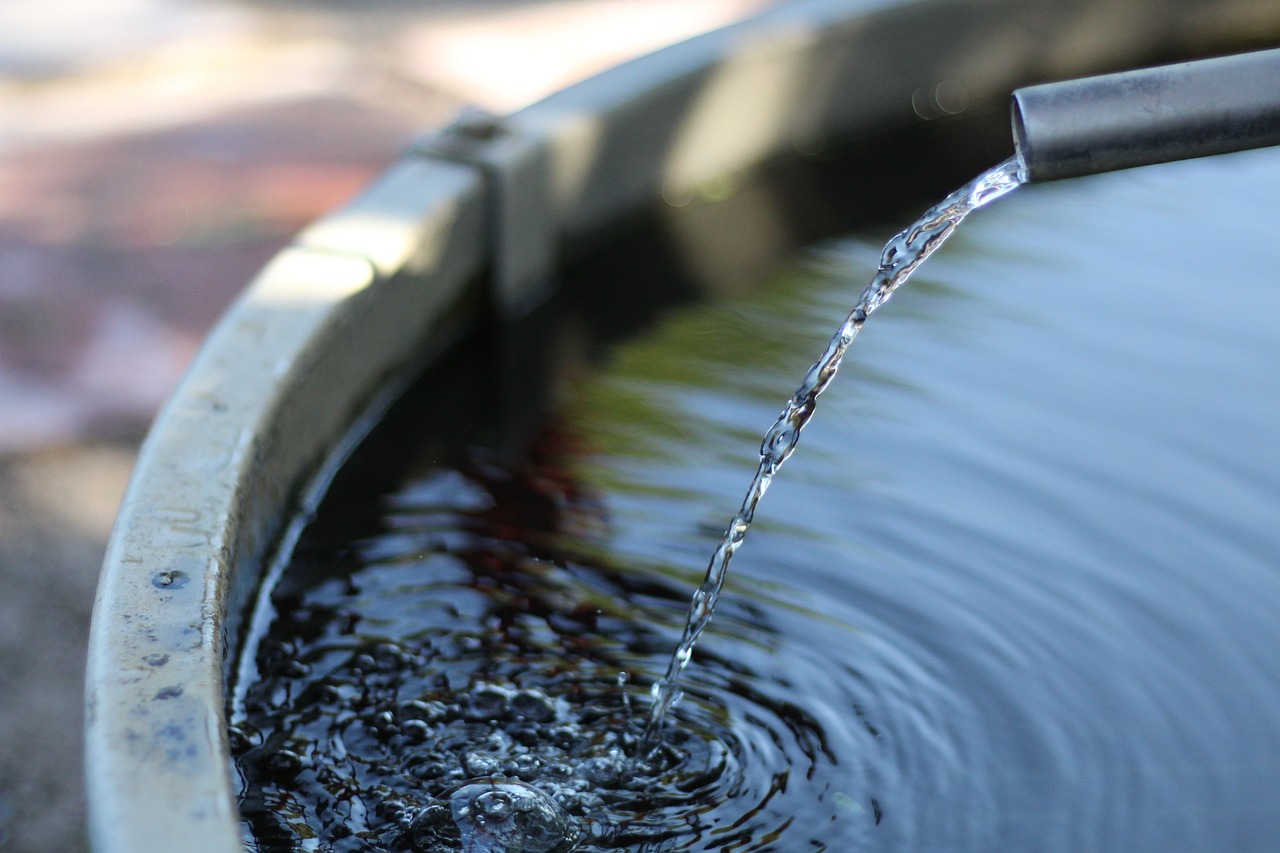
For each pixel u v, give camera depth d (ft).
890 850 8.41
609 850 8.28
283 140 23.20
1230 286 16.46
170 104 24.79
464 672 10.01
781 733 9.40
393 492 12.42
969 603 10.91
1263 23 25.08
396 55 27.43
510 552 11.55
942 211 8.16
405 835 8.35
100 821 6.10
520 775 8.95
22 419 15.07
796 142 20.85
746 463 13.01
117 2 29.94
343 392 12.76
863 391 14.23
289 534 11.55
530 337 15.61
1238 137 6.98
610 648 10.33
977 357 14.90
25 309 17.28
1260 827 8.71
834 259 17.70
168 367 16.25
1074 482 12.60
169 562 8.34
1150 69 7.02
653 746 9.24
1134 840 8.58
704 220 18.88
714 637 10.43
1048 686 9.99
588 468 12.90
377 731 9.36
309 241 13.48
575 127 16.66
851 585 11.10
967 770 9.12
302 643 10.25
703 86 18.93
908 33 21.58
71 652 12.01
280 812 8.55
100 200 20.63
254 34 28.37
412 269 13.96
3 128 23.41
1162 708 9.78
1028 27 22.93
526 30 29.01
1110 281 16.63
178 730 6.68
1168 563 11.45
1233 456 13.01
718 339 15.55
